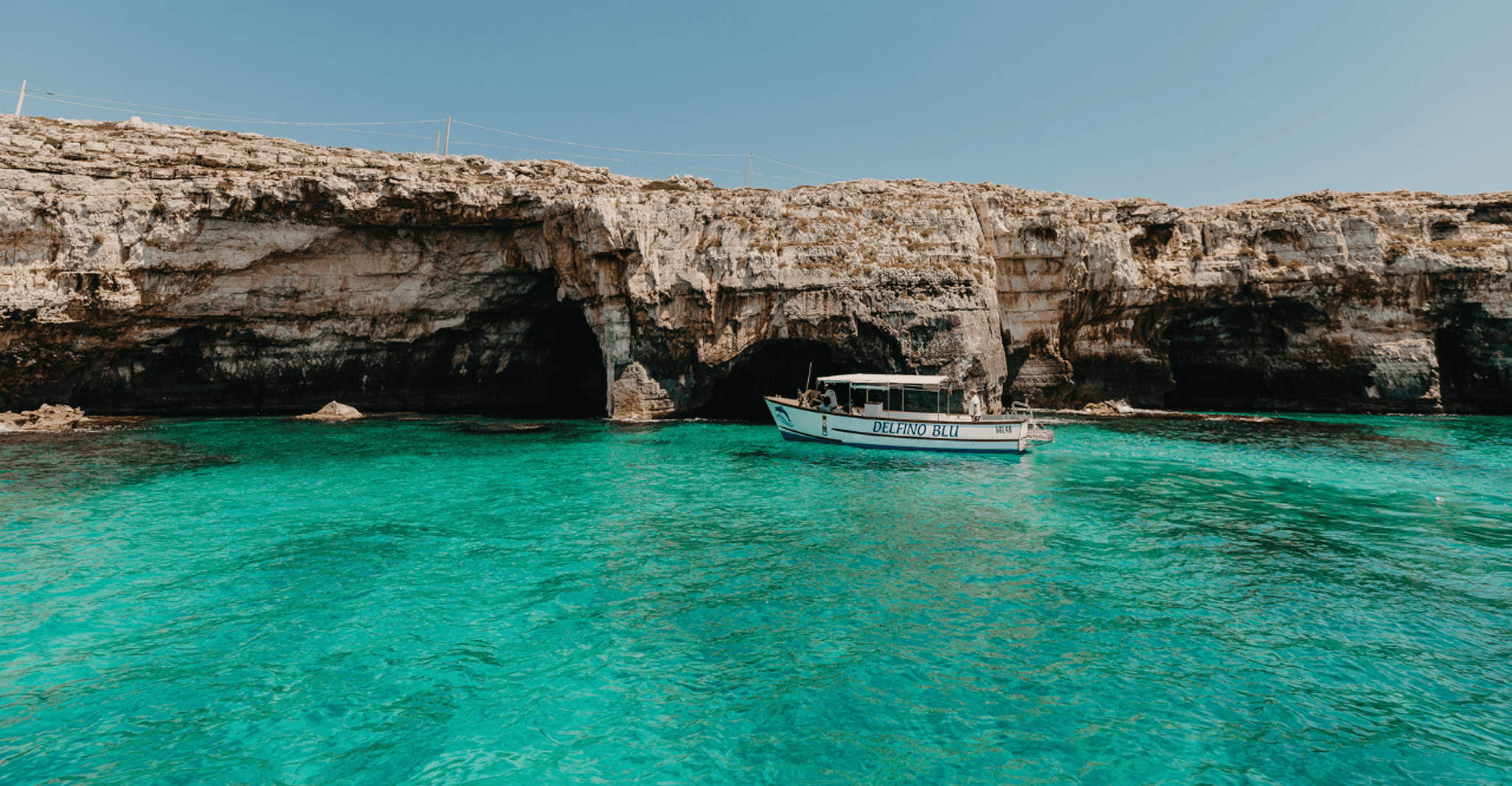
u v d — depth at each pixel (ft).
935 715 20.75
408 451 74.13
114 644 25.22
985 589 31.68
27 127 93.86
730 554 37.09
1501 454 73.82
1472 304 111.96
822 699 21.71
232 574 32.99
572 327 130.31
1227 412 126.21
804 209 109.81
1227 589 31.81
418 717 20.62
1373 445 80.64
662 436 89.51
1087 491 54.44
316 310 105.19
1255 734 19.77
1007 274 117.50
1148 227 122.42
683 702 21.57
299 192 94.43
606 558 36.14
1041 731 19.93
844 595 30.83
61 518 43.39
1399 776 17.76
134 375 102.06
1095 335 122.52
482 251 108.68
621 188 110.11
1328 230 116.57
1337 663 24.29
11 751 18.43
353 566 34.35
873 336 104.12
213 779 17.42
